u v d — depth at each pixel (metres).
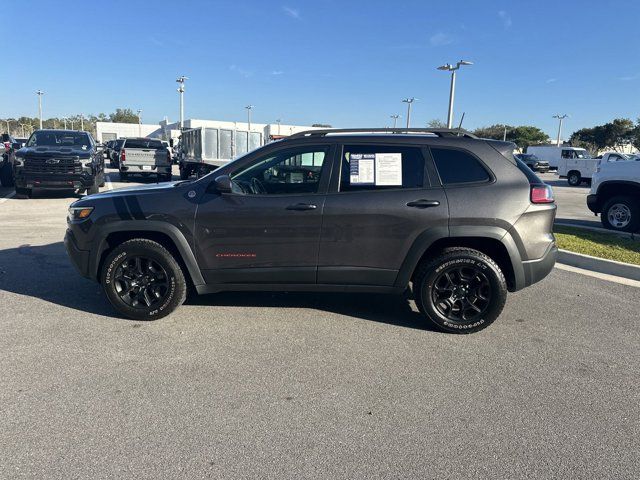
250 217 4.56
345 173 4.59
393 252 4.55
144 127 78.25
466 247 4.64
